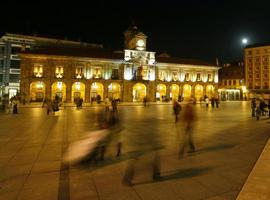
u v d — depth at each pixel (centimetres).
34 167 838
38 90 6153
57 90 6300
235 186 676
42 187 668
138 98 7219
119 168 831
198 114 3052
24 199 593
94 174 772
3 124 2019
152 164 875
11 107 4303
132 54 6994
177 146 1167
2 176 749
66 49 6719
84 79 6469
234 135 1473
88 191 645
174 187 671
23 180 718
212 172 789
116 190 652
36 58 6059
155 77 7275
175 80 7519
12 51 7162
